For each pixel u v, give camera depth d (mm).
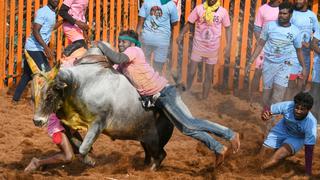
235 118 21594
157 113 14742
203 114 21766
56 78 13109
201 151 17297
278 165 15633
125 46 14508
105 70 14016
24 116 20594
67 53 15023
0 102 22219
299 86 22047
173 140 18641
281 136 15719
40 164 14531
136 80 14219
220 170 15484
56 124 14203
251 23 25234
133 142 18078
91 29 24875
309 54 21422
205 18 23062
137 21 25172
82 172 15008
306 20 21078
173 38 24750
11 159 16062
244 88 25000
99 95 13688
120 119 14125
